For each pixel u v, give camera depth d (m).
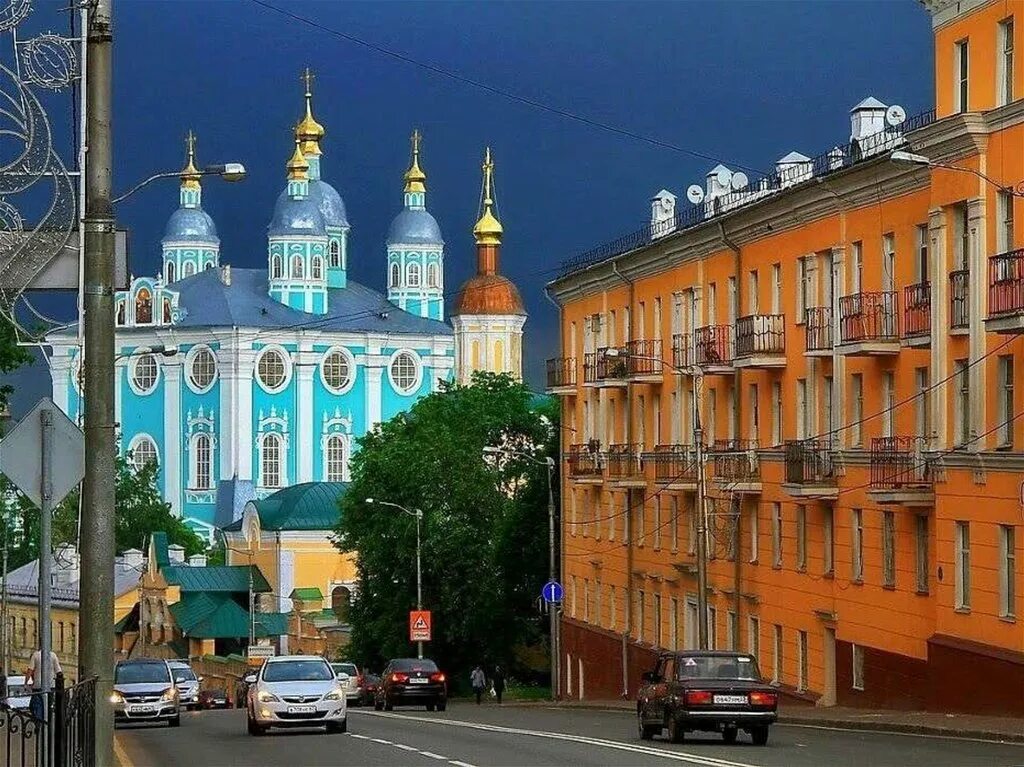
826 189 50.50
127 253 21.98
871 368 48.84
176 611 133.50
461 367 196.00
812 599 52.78
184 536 170.00
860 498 49.22
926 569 45.62
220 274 195.00
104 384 20.61
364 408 192.25
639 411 70.75
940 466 43.81
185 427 188.75
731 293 60.16
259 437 187.50
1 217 25.86
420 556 93.25
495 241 199.00
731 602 59.53
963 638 42.75
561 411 82.62
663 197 72.31
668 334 66.81
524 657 101.00
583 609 78.81
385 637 95.69
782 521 55.19
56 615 131.62
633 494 70.12
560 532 86.56
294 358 189.25
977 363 41.88
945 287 43.66
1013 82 40.78
